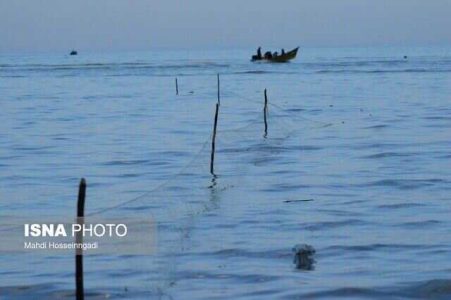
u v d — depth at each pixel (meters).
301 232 37.69
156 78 194.25
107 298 28.50
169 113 102.94
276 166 57.19
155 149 67.62
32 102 123.31
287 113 100.12
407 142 69.38
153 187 50.38
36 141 74.25
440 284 29.64
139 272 31.31
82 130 83.19
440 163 57.72
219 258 33.22
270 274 30.95
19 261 33.00
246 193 47.38
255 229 38.25
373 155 62.03
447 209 42.50
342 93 135.25
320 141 70.62
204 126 85.81
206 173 54.28
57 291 29.42
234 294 28.73
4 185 51.78
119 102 122.25
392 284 29.69
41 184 52.03
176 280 30.28
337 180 51.44
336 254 33.81
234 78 190.50
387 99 120.06
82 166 59.38
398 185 49.50
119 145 70.69
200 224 39.25
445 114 94.19
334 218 40.56
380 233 37.38
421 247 34.78
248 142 70.12
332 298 28.36
